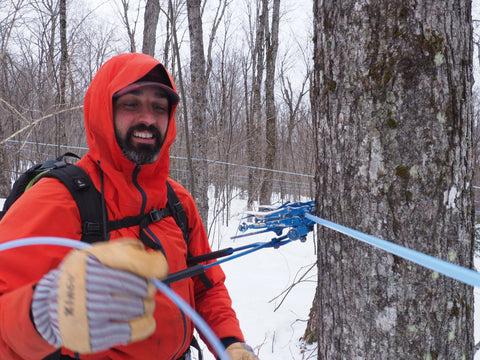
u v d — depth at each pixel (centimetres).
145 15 684
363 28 113
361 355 123
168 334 107
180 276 104
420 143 109
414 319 114
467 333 125
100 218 102
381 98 111
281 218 123
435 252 113
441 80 109
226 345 125
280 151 1362
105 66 117
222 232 780
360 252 119
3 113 374
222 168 796
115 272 49
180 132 873
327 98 126
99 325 47
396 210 112
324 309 137
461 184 116
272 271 563
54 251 88
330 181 127
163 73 121
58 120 387
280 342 349
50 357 87
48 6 471
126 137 109
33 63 432
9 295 65
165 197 122
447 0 110
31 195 95
